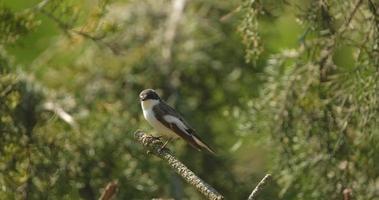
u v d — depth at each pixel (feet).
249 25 43.34
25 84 50.75
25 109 50.19
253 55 43.70
